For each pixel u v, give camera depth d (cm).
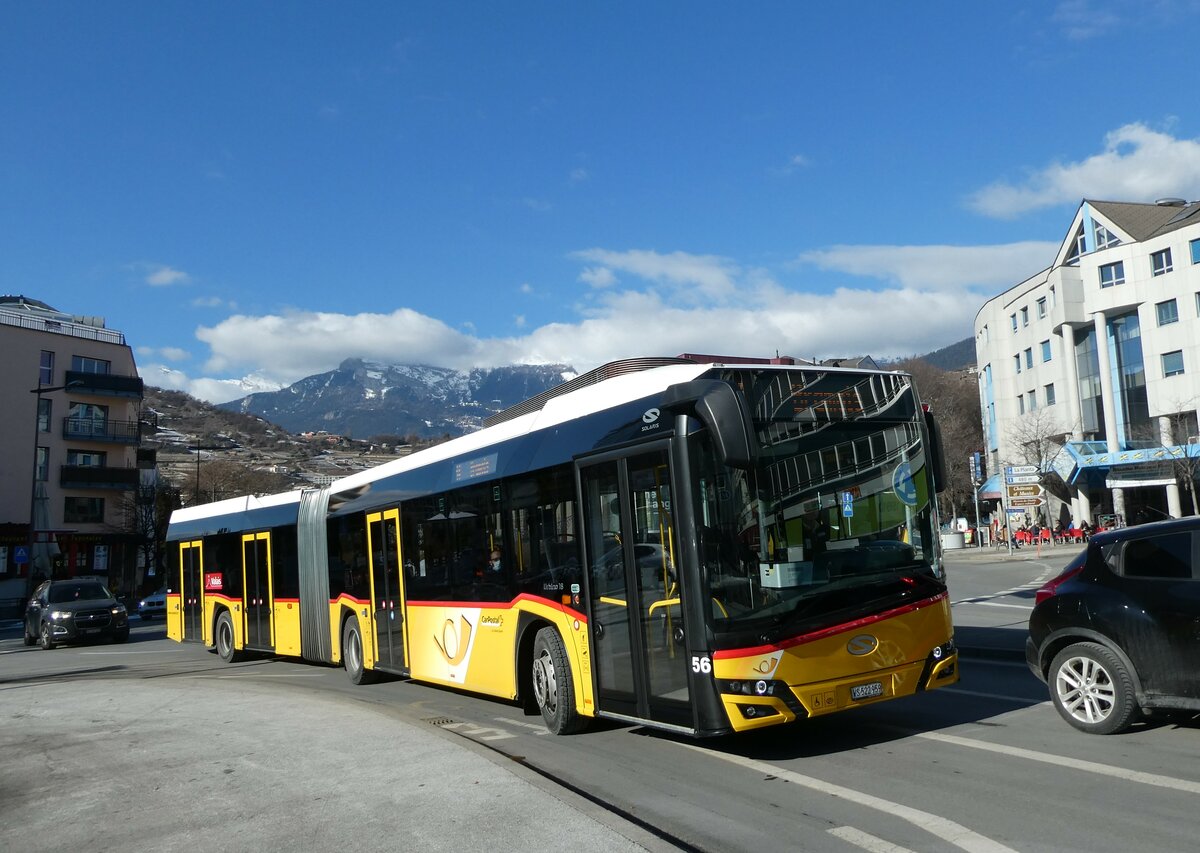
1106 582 787
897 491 805
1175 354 5144
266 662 1895
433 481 1209
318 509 1586
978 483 6356
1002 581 2861
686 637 738
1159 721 814
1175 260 5122
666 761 793
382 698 1278
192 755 902
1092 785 641
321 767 808
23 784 828
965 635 1464
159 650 2408
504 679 1019
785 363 1004
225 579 1934
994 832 559
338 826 626
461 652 1115
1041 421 6175
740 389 764
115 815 700
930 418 845
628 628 814
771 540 731
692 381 739
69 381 6375
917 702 984
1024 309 6706
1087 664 794
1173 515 4844
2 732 1120
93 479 6331
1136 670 759
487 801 658
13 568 5912
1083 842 533
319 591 1562
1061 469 5494
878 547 781
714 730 713
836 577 753
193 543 2108
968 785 661
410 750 849
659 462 777
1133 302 5297
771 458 752
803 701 713
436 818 626
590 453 868
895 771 711
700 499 738
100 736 1045
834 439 786
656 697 779
